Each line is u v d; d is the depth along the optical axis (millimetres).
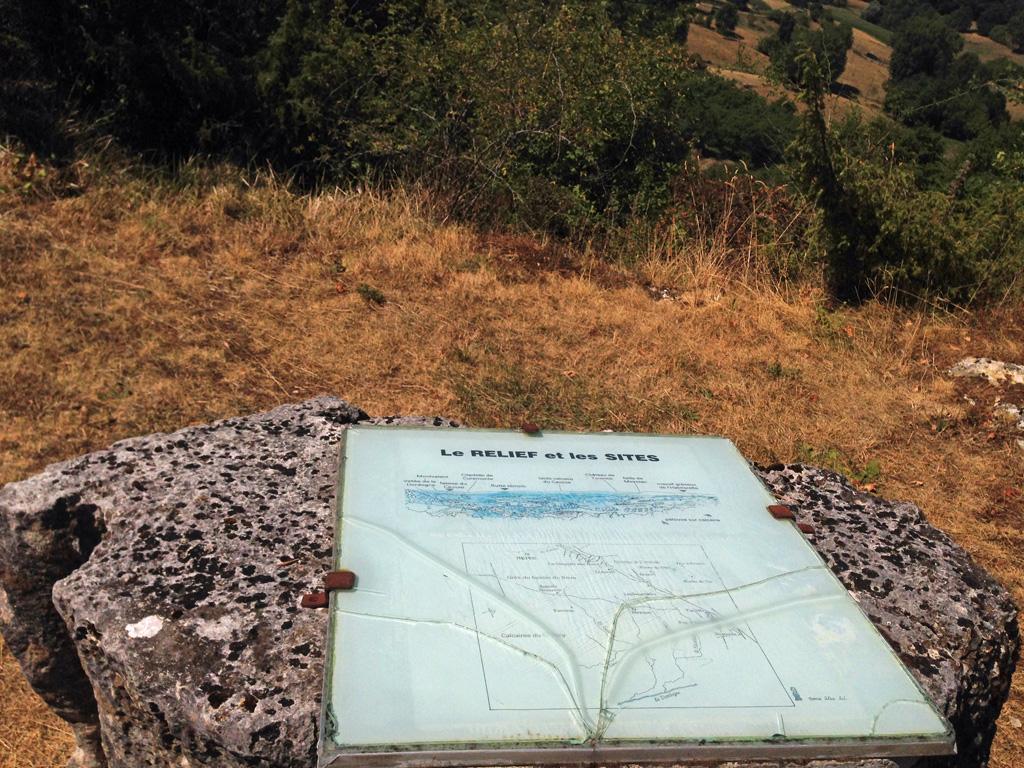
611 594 2309
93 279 6090
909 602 2504
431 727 1932
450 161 8555
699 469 2893
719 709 2055
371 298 6445
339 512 2469
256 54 9266
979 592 2602
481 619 2182
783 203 8312
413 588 2242
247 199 7617
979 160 9383
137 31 8578
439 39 9578
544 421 5266
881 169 7961
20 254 6168
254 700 2023
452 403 5355
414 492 2584
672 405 5605
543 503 2611
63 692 2828
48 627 2707
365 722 1923
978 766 2535
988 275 7457
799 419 5656
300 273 6703
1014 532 4906
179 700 2047
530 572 2344
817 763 2102
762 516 2707
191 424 4902
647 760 1983
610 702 2029
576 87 9414
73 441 4664
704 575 2422
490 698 2002
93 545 2641
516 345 6113
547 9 9875
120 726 2305
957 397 6117
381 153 8781
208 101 8523
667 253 7953
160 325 5723
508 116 9117
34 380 5043
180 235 6883
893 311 7211
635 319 6684
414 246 7281
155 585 2299
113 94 8492
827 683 2158
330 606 2172
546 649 2125
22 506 2570
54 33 8320
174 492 2633
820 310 6957
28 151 7344
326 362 5637
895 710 2123
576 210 8594
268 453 2877
